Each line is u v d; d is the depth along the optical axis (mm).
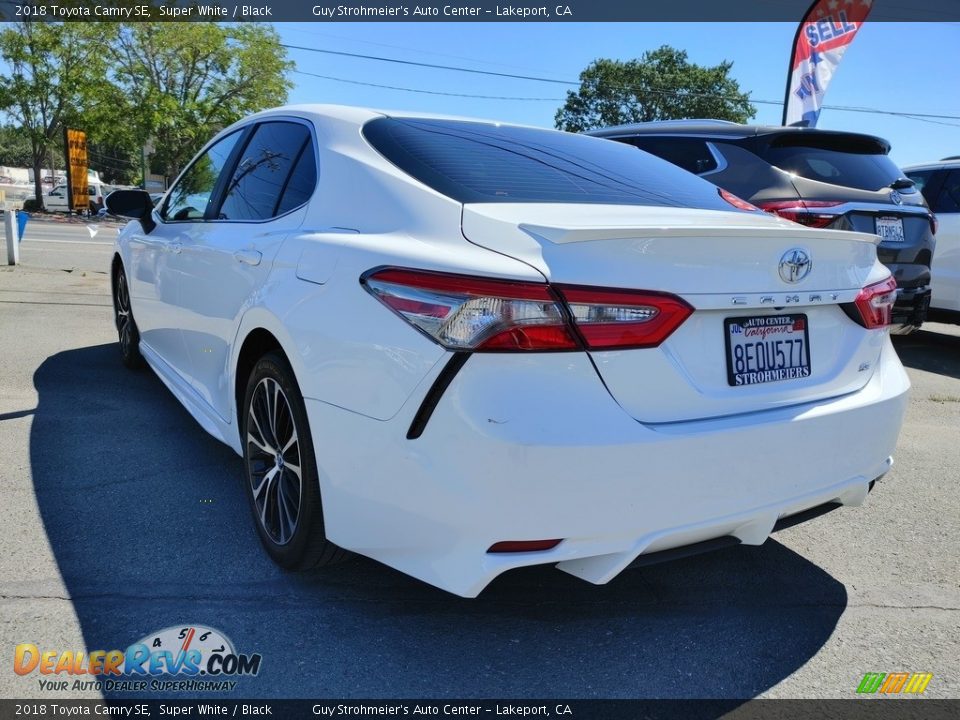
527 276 1831
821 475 2225
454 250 1998
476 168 2514
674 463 1921
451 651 2211
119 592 2404
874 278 2496
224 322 2916
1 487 3125
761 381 2164
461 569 1902
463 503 1843
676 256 1974
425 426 1874
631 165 3061
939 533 3164
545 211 2189
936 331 9117
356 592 2479
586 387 1854
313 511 2293
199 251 3240
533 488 1802
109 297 8070
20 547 2646
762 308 2164
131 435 3836
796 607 2543
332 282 2180
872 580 2748
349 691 2023
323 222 2486
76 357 5398
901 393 2475
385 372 1956
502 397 1800
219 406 3107
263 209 2939
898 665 2244
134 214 4062
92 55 30906
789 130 5457
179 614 2305
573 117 56844
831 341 2357
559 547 1886
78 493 3117
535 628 2344
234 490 3227
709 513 2012
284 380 2387
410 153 2516
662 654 2248
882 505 3455
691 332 2027
